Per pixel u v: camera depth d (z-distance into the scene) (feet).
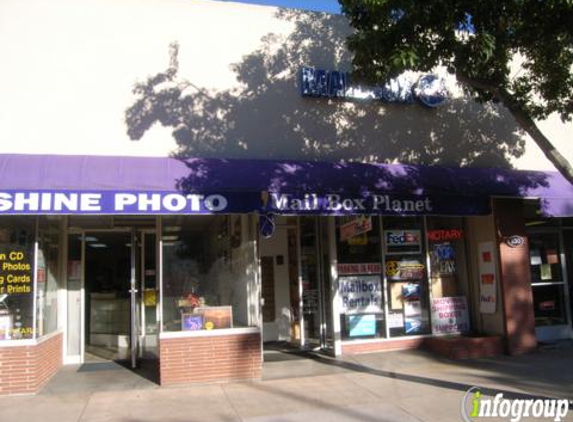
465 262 37.93
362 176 31.45
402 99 35.04
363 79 27.20
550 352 35.06
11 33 29.68
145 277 35.55
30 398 26.02
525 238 35.68
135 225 35.09
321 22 34.50
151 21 31.50
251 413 23.43
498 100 29.50
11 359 26.68
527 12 24.00
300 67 33.71
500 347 34.53
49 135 29.40
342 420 22.31
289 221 39.75
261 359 29.37
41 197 25.77
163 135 30.81
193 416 23.12
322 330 36.47
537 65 29.07
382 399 25.14
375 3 23.29
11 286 27.61
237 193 28.12
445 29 23.94
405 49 23.02
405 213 31.24
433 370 30.55
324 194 29.71
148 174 27.73
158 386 28.02
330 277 35.37
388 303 36.47
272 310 39.63
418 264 37.32
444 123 36.19
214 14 32.58
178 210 27.17
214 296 29.84
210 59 32.14
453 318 37.27
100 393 26.81
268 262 39.91
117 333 36.04
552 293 39.24
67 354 33.37
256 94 32.63
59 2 30.40
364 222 31.81
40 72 29.73
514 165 37.35
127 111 30.48
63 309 33.35
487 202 33.63
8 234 27.94
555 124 38.86
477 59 23.57
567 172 23.07
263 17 33.45
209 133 31.53
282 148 32.71
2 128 28.96
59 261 33.63
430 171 33.53
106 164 27.96
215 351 28.73
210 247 30.32
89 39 30.53
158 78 31.14
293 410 23.75
